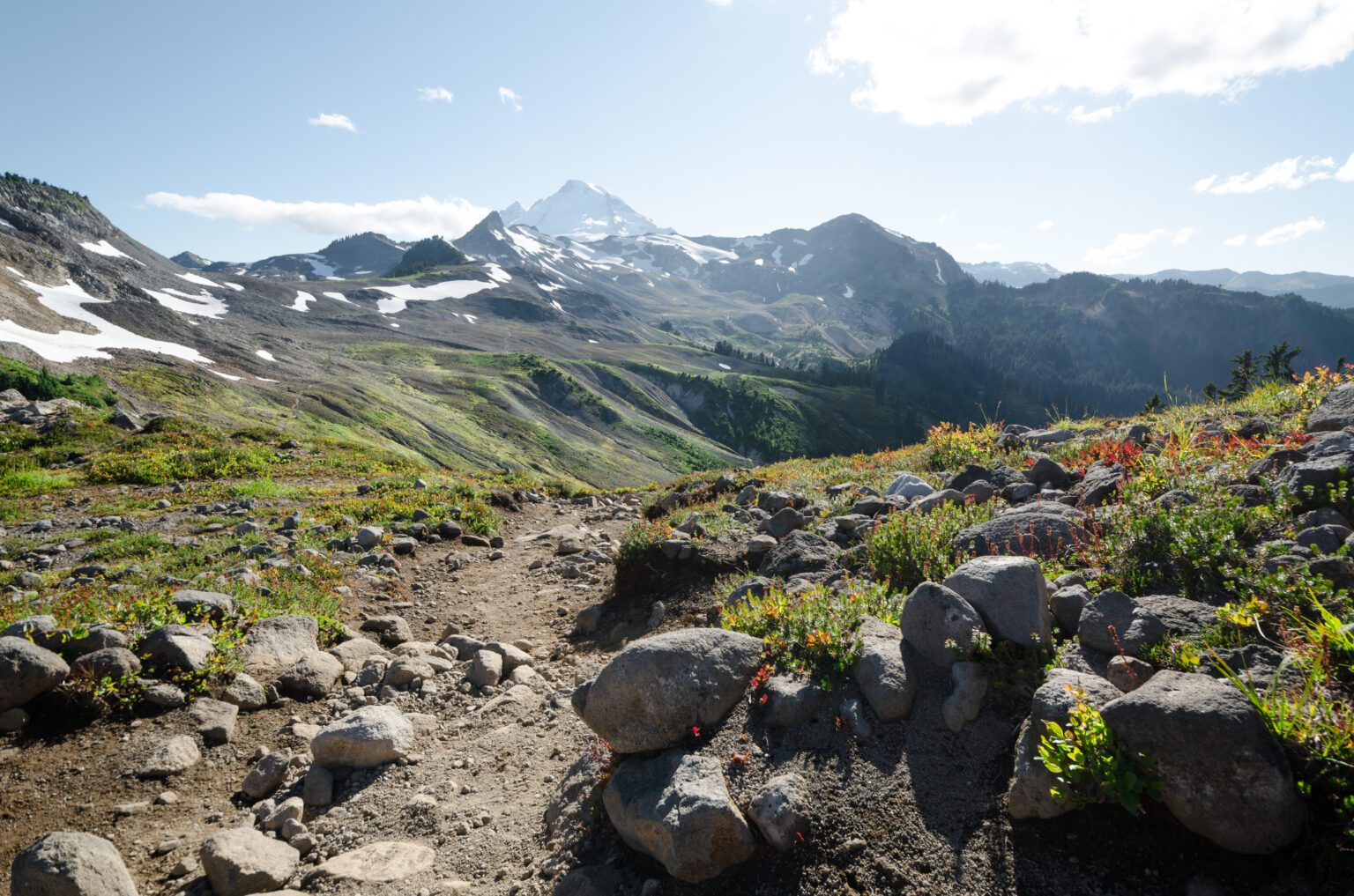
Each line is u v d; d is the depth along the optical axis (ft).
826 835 12.70
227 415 237.04
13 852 15.79
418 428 352.28
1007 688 14.61
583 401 568.41
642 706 15.49
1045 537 21.33
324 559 38.40
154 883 15.37
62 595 29.94
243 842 15.75
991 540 22.11
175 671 22.29
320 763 19.94
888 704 14.73
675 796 13.34
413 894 14.53
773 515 35.65
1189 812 10.69
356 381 394.52
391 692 24.81
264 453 83.71
